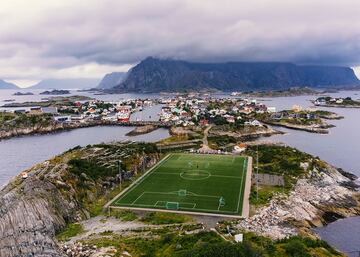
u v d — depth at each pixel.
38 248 89.88
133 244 92.62
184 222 112.88
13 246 89.81
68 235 103.56
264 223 114.56
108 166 161.62
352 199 146.75
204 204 128.62
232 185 150.25
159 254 86.06
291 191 145.88
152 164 188.38
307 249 89.62
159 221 114.06
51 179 129.75
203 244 83.56
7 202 110.44
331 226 124.88
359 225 125.81
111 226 110.88
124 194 141.12
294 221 121.00
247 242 87.25
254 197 135.38
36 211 108.38
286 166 174.88
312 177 166.00
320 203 139.00
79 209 124.12
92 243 93.38
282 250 87.50
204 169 175.38
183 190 143.62
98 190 141.25
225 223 112.31
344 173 186.75
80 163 152.25
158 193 141.25
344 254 95.00
